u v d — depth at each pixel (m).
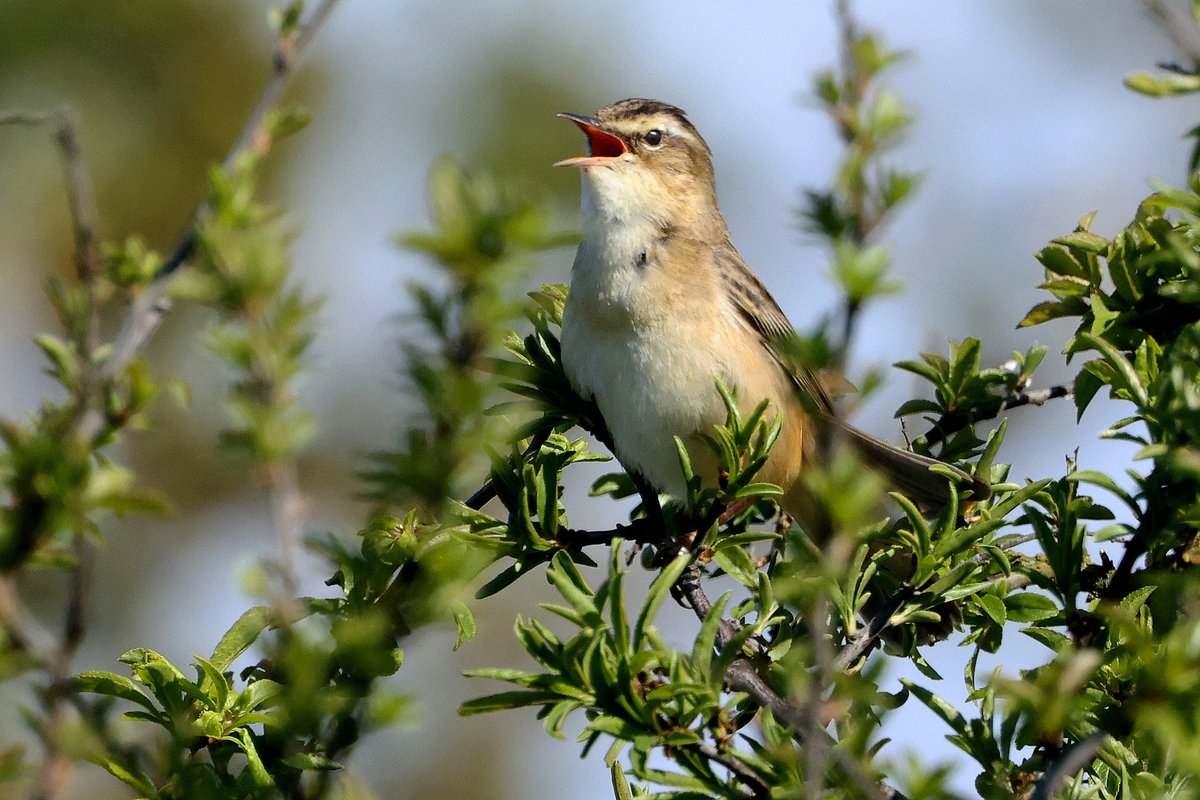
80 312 6.52
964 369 11.05
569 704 7.20
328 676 6.78
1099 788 8.41
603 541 9.99
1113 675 8.39
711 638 7.38
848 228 6.25
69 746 6.01
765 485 9.73
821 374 6.10
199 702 8.51
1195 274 8.60
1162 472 8.30
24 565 6.15
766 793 7.00
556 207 6.95
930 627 10.53
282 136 7.13
